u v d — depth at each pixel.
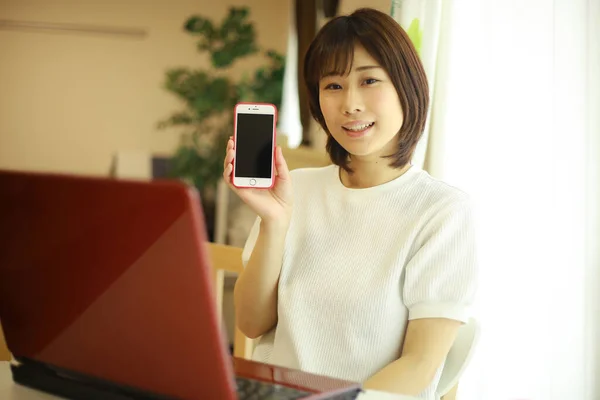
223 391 0.77
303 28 4.04
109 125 6.57
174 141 6.56
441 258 1.27
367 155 1.37
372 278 1.30
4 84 6.47
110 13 6.50
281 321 1.36
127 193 0.77
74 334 0.89
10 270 0.92
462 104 2.05
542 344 1.87
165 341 0.79
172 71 6.41
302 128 3.52
